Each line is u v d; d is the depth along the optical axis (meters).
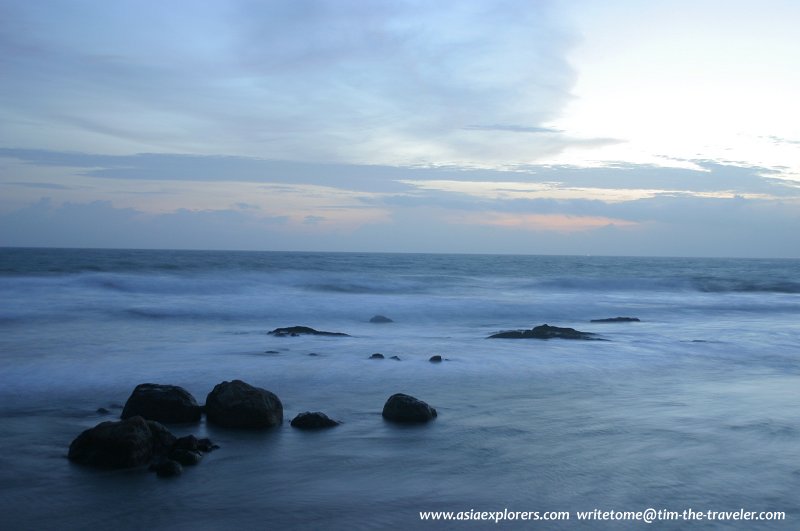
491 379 14.83
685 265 113.50
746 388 14.33
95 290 33.38
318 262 84.69
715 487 8.05
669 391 13.89
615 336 22.48
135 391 11.07
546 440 10.04
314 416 10.72
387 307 29.78
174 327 23.27
